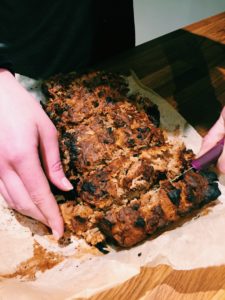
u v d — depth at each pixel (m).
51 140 0.28
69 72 0.45
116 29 0.47
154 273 0.25
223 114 0.28
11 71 0.29
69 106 0.36
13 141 0.25
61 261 0.27
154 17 0.77
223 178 0.31
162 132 0.35
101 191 0.28
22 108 0.27
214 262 0.25
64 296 0.23
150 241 0.27
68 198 0.30
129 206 0.27
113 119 0.34
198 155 0.30
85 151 0.31
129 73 0.44
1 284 0.24
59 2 0.44
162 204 0.28
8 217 0.30
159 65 0.45
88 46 0.47
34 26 0.45
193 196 0.28
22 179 0.26
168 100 0.41
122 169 0.29
